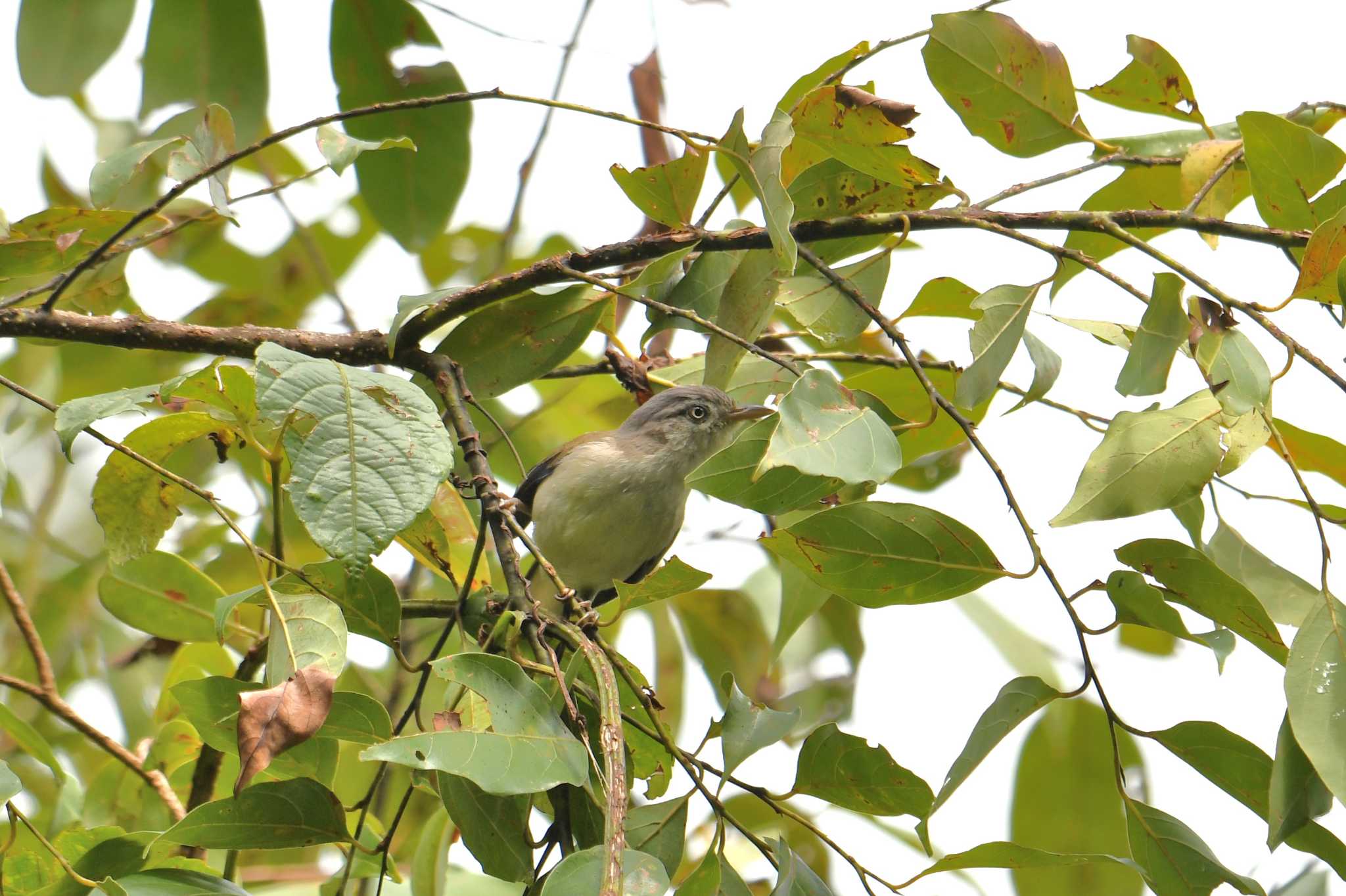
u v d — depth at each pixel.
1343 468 7.23
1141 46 7.89
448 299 7.55
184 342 7.43
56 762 7.38
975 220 7.09
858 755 5.68
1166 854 5.81
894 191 7.55
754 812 9.65
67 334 7.25
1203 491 6.42
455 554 7.81
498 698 4.84
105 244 6.89
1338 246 6.02
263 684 5.59
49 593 11.22
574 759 4.78
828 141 7.13
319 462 4.89
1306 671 5.30
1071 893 8.84
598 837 5.60
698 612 10.98
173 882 5.46
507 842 5.57
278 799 5.46
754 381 9.38
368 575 5.88
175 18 8.80
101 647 11.19
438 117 9.14
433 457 5.00
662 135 9.68
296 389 5.04
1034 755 9.12
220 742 5.70
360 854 6.54
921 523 5.73
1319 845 5.58
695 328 7.70
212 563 10.16
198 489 5.76
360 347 7.65
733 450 5.38
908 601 5.93
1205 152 7.60
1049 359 6.72
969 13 7.48
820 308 7.67
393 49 9.06
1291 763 5.36
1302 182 6.76
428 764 4.52
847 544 5.78
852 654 11.02
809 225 7.57
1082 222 7.09
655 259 7.55
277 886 9.61
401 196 9.20
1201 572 5.69
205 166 6.96
